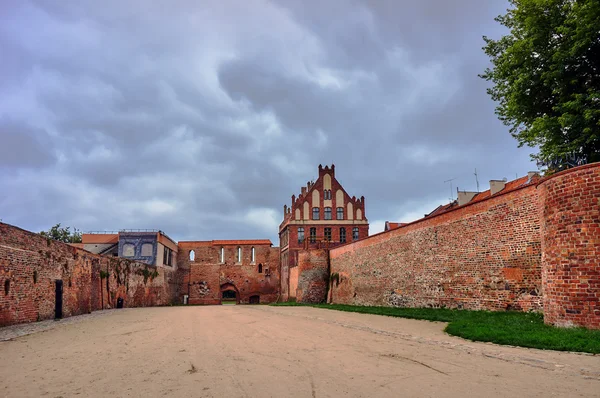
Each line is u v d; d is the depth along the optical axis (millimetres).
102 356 10523
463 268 22031
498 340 11414
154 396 6723
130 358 10102
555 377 7613
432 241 24984
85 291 30000
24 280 20906
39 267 22547
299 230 57812
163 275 57812
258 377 7910
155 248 54750
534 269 17578
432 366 8750
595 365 8359
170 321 20844
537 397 6434
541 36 18750
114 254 56594
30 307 21500
